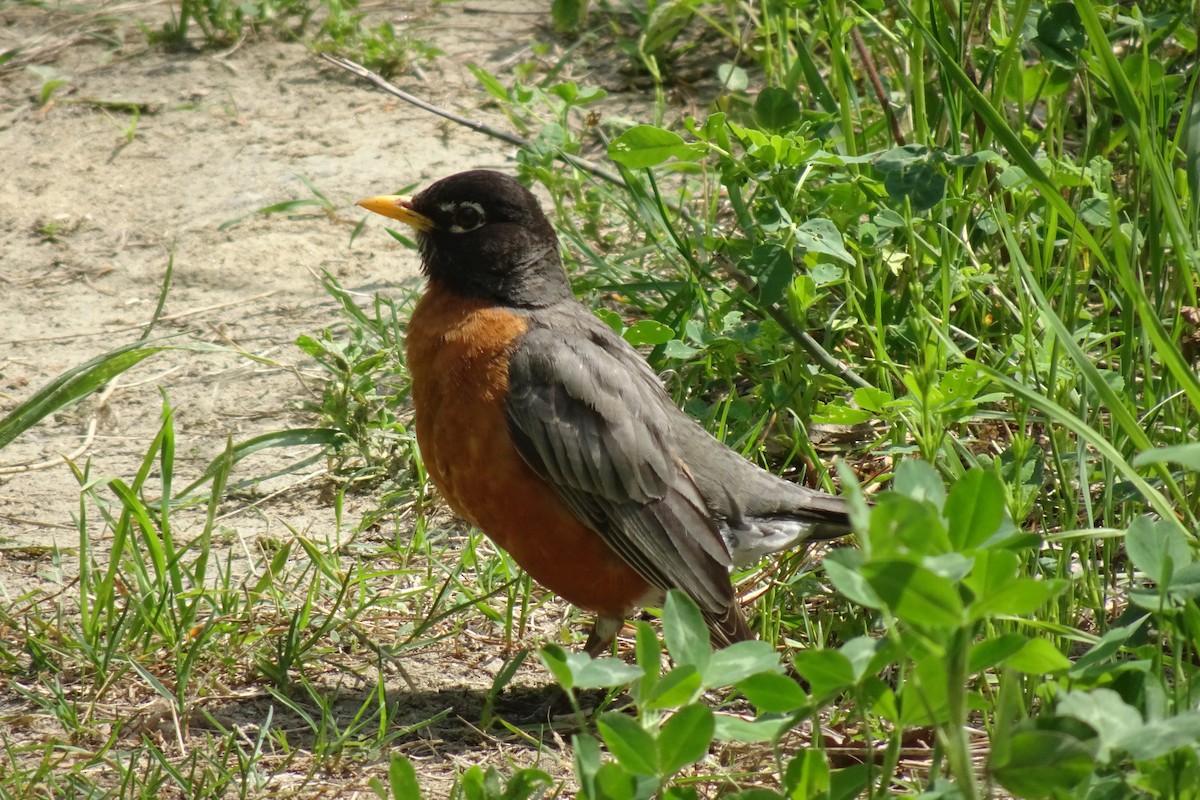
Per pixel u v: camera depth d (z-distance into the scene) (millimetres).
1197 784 4930
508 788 5238
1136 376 9141
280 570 8602
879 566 4375
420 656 8234
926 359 7762
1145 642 6949
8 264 13117
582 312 8727
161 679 7832
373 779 5586
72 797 6426
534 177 12008
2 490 10000
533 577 8266
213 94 15852
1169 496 7824
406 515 9711
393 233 11773
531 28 16703
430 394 8164
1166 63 10828
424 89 15656
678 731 4852
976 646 4832
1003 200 9781
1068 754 4652
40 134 15234
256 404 11086
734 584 8867
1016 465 7590
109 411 11062
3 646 7996
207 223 13609
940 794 4938
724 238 10000
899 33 10727
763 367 9961
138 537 9352
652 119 14391
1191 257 7539
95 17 17516
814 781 5125
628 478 7969
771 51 13375
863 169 10422
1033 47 10523
